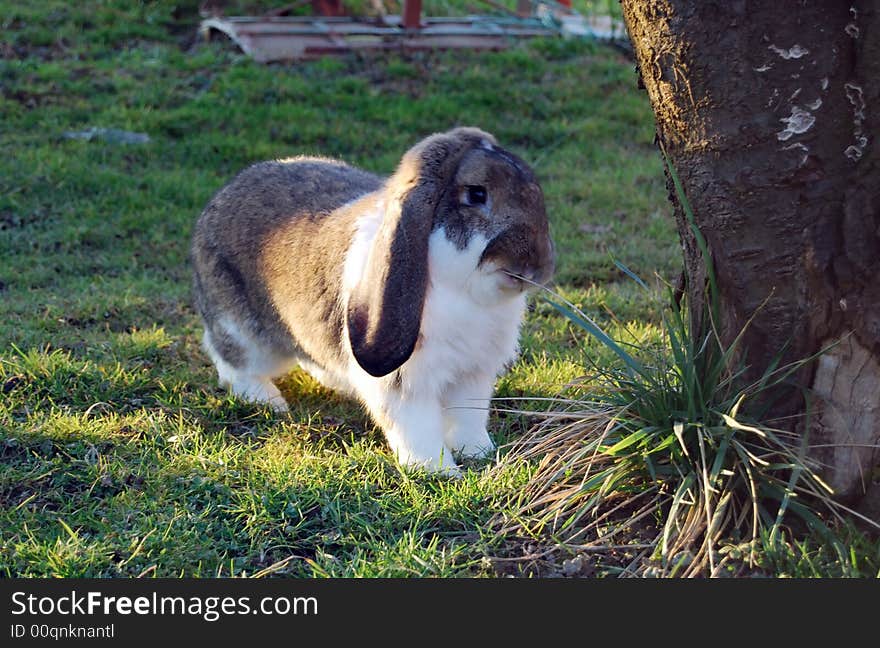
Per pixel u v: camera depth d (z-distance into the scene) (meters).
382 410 2.19
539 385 2.46
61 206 3.33
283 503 2.08
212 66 4.38
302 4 4.98
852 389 1.92
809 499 1.96
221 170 3.64
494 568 1.95
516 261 2.05
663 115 1.95
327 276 2.26
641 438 2.00
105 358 2.54
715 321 1.99
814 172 1.87
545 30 4.95
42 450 2.22
